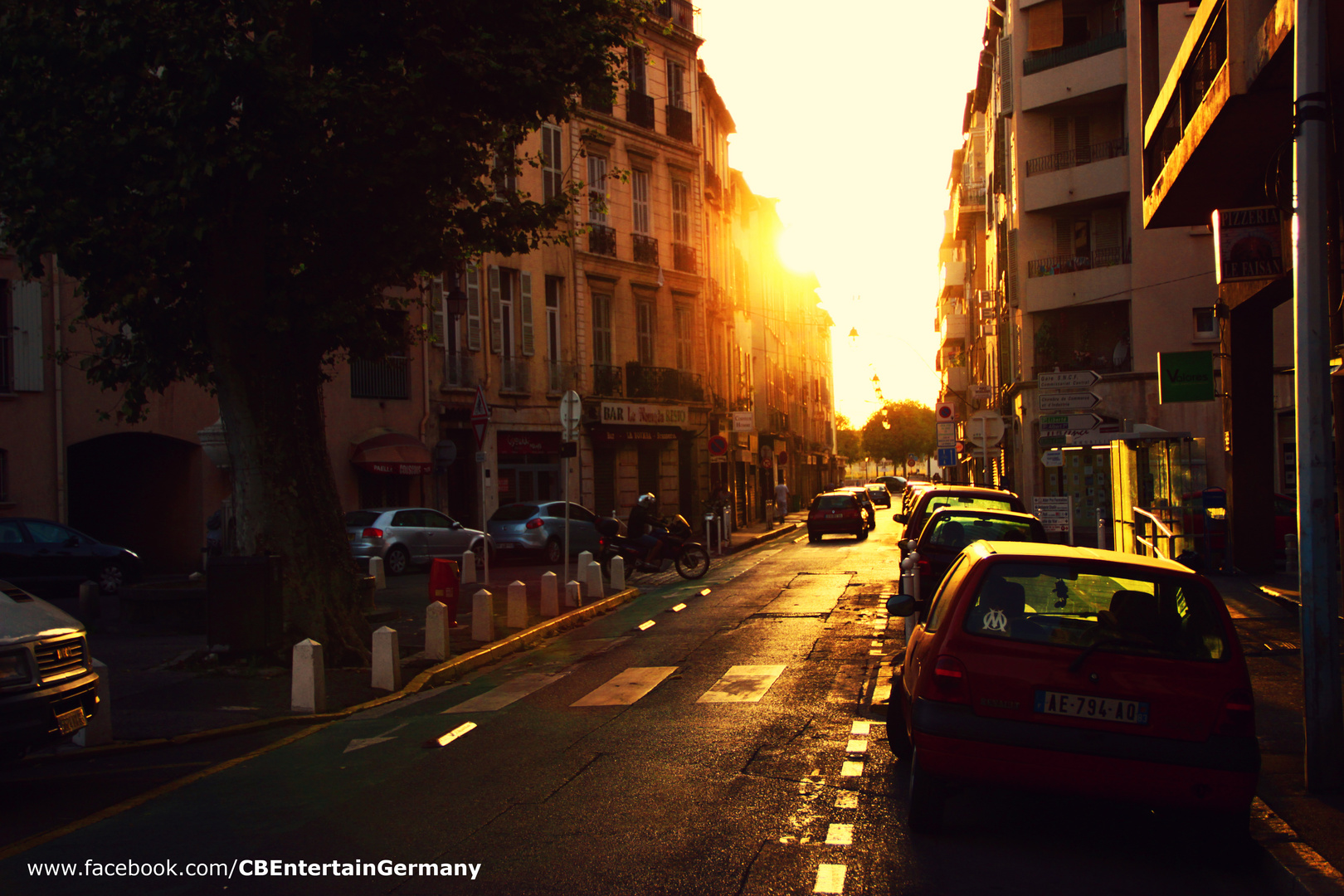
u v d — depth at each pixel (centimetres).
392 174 1236
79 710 759
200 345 1368
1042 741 566
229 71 1111
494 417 3278
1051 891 523
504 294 3366
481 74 1276
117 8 1105
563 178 3547
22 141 1144
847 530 3688
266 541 1319
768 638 1412
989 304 4991
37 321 2289
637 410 3822
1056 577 605
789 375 6994
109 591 2066
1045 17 3884
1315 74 689
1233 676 564
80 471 2692
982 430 3081
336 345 1412
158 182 1130
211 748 914
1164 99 1614
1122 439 2394
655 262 3972
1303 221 686
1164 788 554
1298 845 557
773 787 704
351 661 1312
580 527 2922
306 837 622
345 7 1352
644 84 3991
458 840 606
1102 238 3841
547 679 1195
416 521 2595
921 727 587
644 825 625
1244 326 1972
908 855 573
